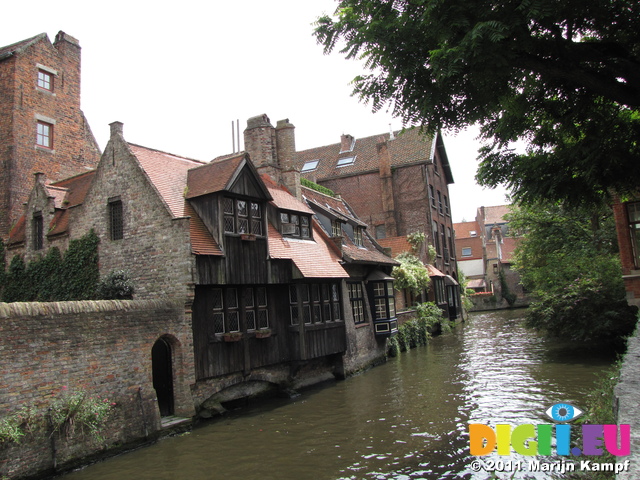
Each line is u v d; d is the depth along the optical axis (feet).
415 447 31.37
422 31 21.30
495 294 171.32
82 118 83.76
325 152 133.39
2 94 72.28
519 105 24.36
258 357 46.11
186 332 39.14
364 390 49.73
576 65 21.42
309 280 51.01
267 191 47.80
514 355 65.36
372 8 22.70
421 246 104.73
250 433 36.22
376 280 68.90
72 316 31.65
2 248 60.18
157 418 35.53
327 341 53.83
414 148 121.08
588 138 24.23
